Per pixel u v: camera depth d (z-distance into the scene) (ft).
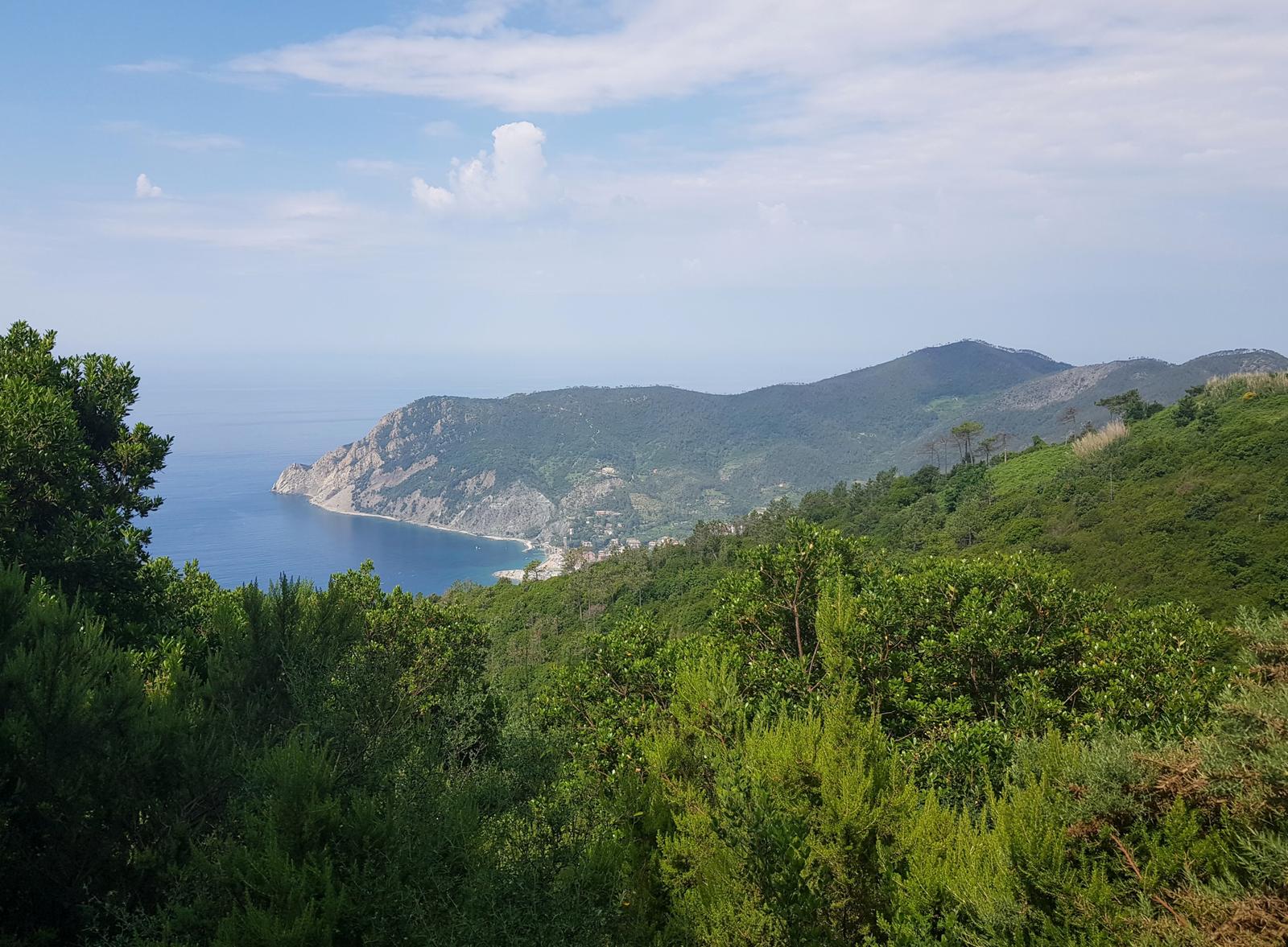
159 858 18.79
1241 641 25.46
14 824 18.89
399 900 16.25
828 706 27.50
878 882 21.27
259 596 28.25
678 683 31.81
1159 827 20.52
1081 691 36.32
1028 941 18.17
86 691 20.33
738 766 23.16
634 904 20.94
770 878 18.71
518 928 16.19
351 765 20.97
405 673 30.94
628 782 25.45
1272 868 17.39
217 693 26.27
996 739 30.71
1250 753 19.61
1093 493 196.13
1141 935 16.98
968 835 21.52
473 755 25.54
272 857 16.15
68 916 18.81
